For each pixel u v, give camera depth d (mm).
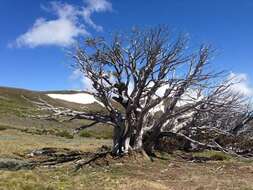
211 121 37219
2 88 101312
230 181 24250
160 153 34781
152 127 33375
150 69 30203
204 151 37906
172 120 35344
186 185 22750
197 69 31531
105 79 31438
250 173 27781
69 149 37062
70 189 20219
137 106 31641
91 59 31250
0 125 53625
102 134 60594
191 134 37188
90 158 30109
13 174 22688
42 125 62156
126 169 27250
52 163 29266
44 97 98562
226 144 39781
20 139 42938
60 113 32375
